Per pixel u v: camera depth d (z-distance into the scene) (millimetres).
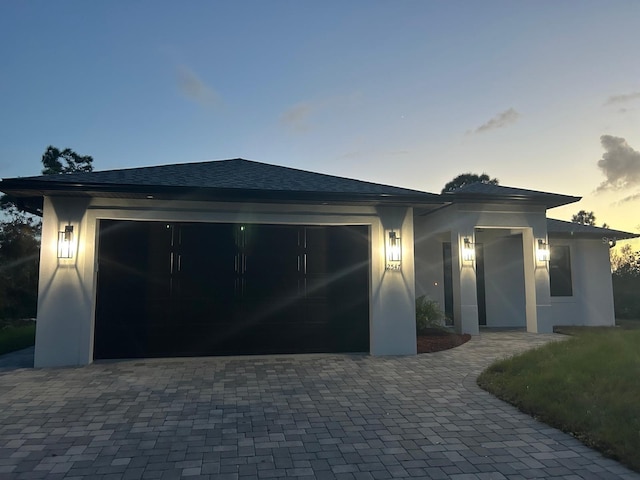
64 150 26797
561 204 13523
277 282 9695
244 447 4617
